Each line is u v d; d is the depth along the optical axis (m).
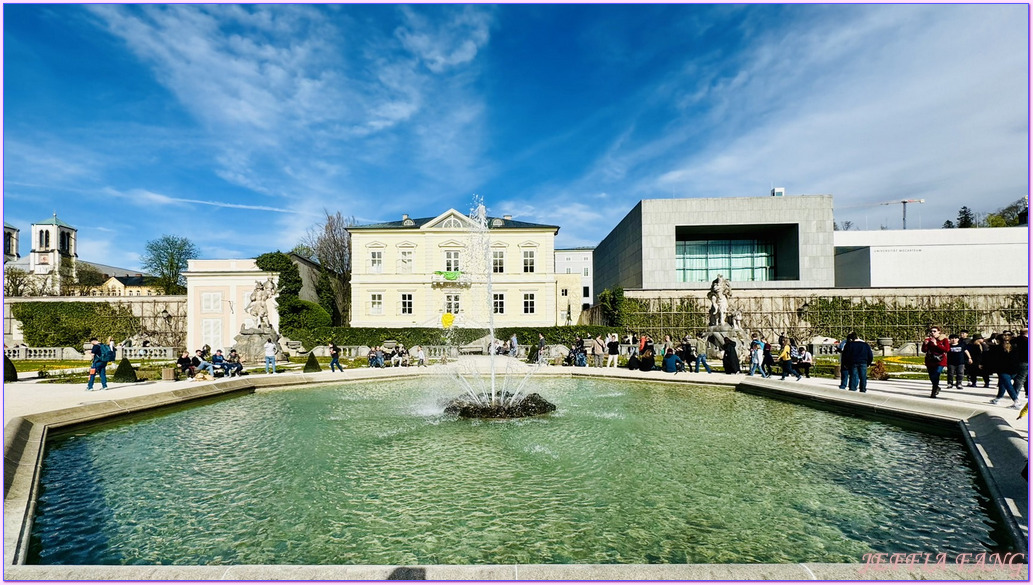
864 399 11.92
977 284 41.31
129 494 6.79
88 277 73.81
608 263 60.84
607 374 19.38
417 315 40.59
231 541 5.39
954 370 13.94
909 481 7.16
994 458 7.39
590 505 6.34
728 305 27.61
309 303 39.22
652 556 5.01
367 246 40.81
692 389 16.31
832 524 5.73
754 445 9.14
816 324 39.44
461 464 8.08
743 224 44.06
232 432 10.30
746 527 5.68
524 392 15.09
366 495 6.73
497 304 40.81
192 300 36.06
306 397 14.95
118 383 16.16
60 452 8.80
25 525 5.55
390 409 12.86
